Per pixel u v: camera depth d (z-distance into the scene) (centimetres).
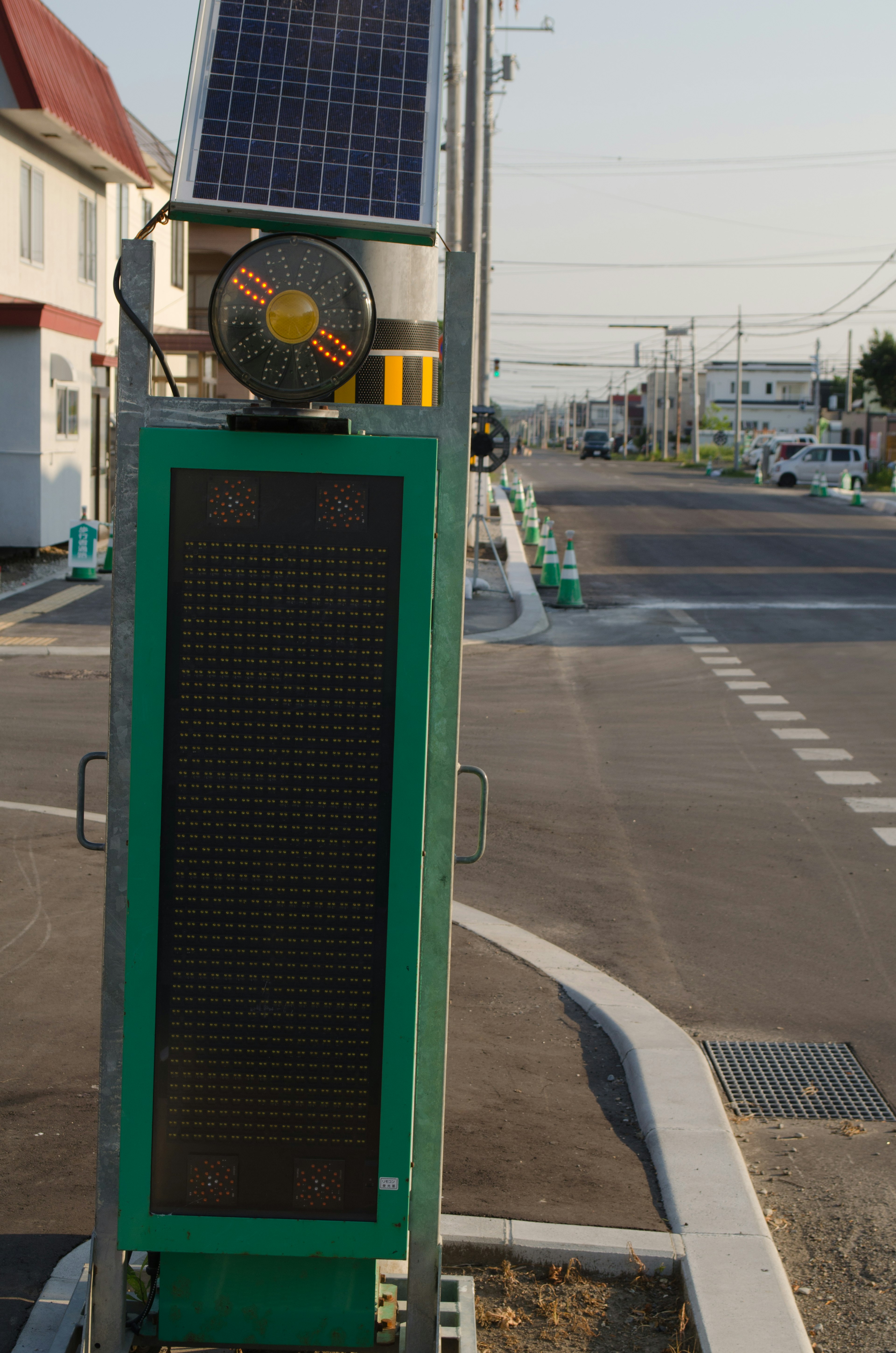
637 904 755
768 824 924
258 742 302
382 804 303
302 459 297
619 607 2083
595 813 947
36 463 2311
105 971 305
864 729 1239
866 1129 504
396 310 458
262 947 305
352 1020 307
